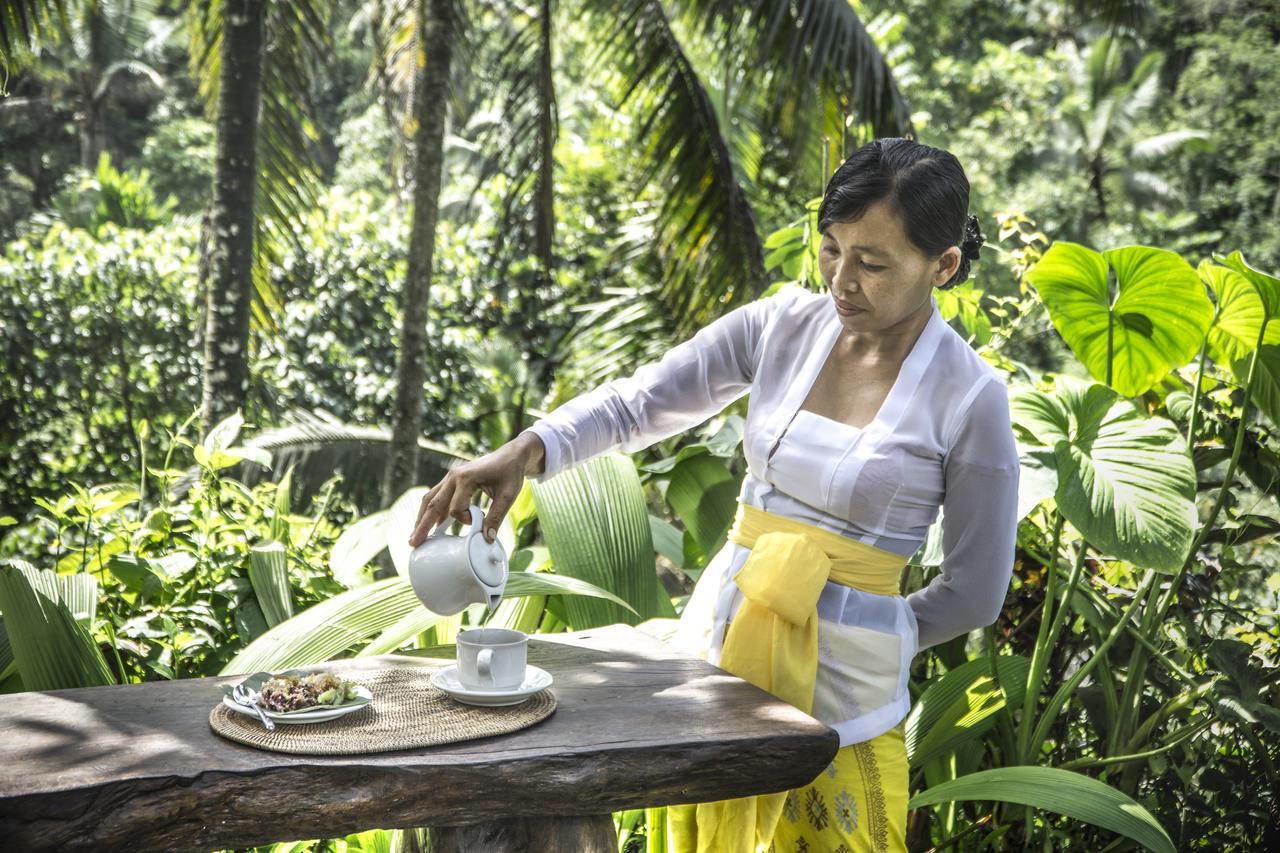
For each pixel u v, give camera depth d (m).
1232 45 17.45
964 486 1.47
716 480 2.50
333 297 9.23
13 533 2.86
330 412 9.00
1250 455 2.43
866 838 1.51
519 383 9.09
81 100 19.95
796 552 1.46
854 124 5.21
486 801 1.18
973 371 1.48
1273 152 16.73
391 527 2.27
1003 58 17.11
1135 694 2.22
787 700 1.46
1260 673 2.09
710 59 5.97
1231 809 2.26
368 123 20.70
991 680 2.08
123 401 9.20
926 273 1.42
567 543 2.15
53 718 1.25
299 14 5.97
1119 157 17.48
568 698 1.39
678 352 1.66
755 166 8.91
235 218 5.06
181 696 1.34
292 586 2.30
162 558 2.19
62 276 9.16
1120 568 2.40
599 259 9.60
